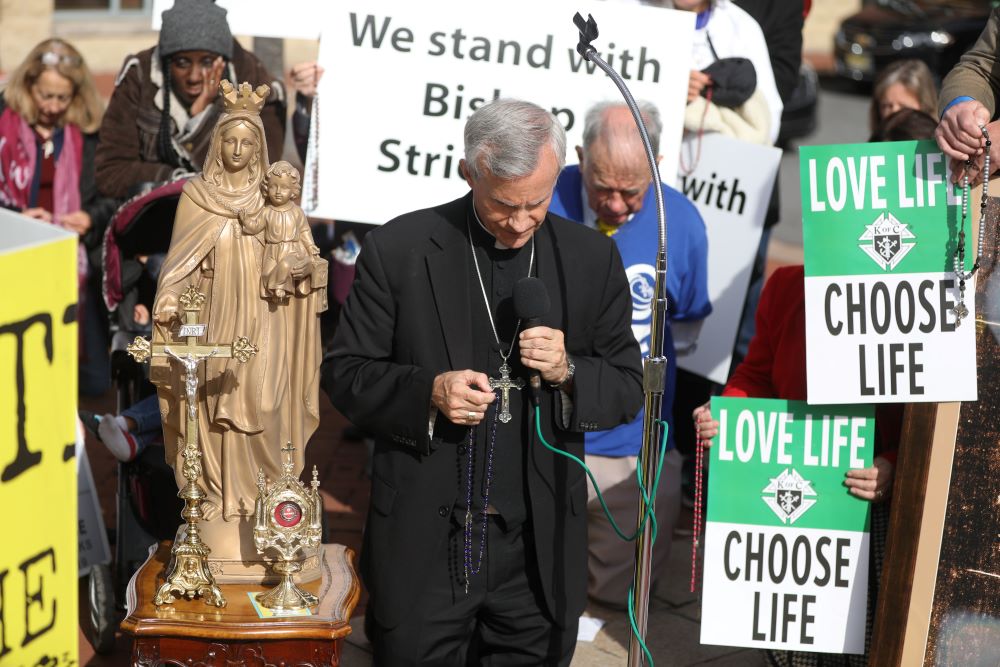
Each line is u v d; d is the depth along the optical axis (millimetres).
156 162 4887
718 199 5086
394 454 3141
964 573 3338
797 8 5867
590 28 2857
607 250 3232
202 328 2965
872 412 3479
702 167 5117
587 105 4508
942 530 3311
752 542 3533
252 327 3100
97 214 5949
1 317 2039
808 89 13148
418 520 3107
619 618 4508
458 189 4531
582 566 3238
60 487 2227
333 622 3035
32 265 2092
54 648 2256
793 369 3732
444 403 2922
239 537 3207
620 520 4406
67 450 2234
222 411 3109
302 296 3154
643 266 4289
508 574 3207
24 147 5836
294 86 4844
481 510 3123
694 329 4598
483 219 3025
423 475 3104
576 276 3158
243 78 4926
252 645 3004
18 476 2121
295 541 3076
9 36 13180
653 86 4508
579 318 3162
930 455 3285
